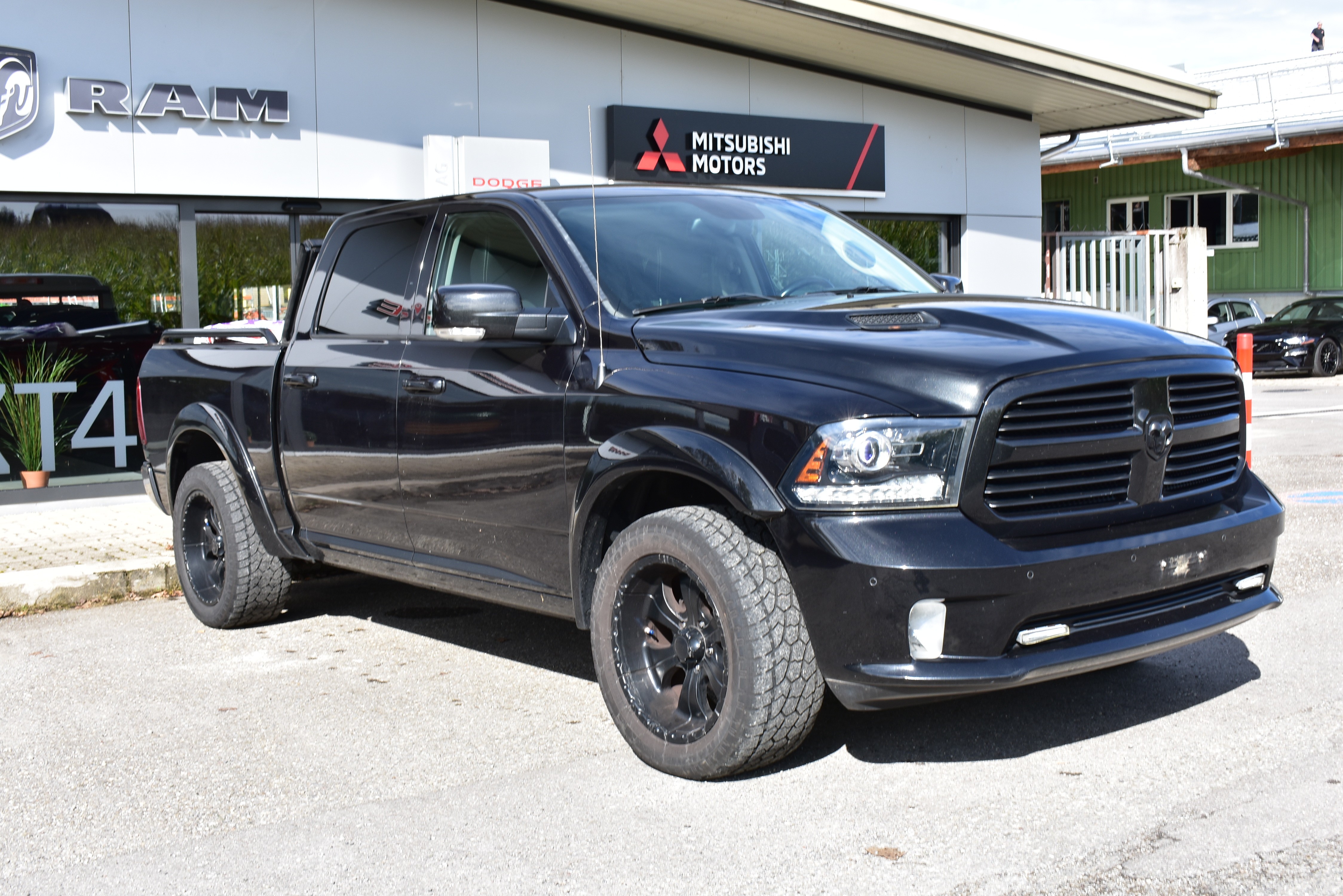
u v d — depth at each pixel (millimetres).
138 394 6727
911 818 3461
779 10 11750
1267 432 13555
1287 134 27219
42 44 9477
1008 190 15336
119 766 4102
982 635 3424
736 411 3691
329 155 10734
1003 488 3502
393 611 6406
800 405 3568
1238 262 31062
